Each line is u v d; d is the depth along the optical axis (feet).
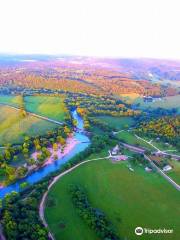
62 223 456.86
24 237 413.80
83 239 428.15
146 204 519.19
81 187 556.51
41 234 416.26
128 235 441.68
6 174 587.68
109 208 501.15
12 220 437.58
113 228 452.35
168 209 509.76
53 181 572.92
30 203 485.56
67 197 523.29
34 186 546.26
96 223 448.65
